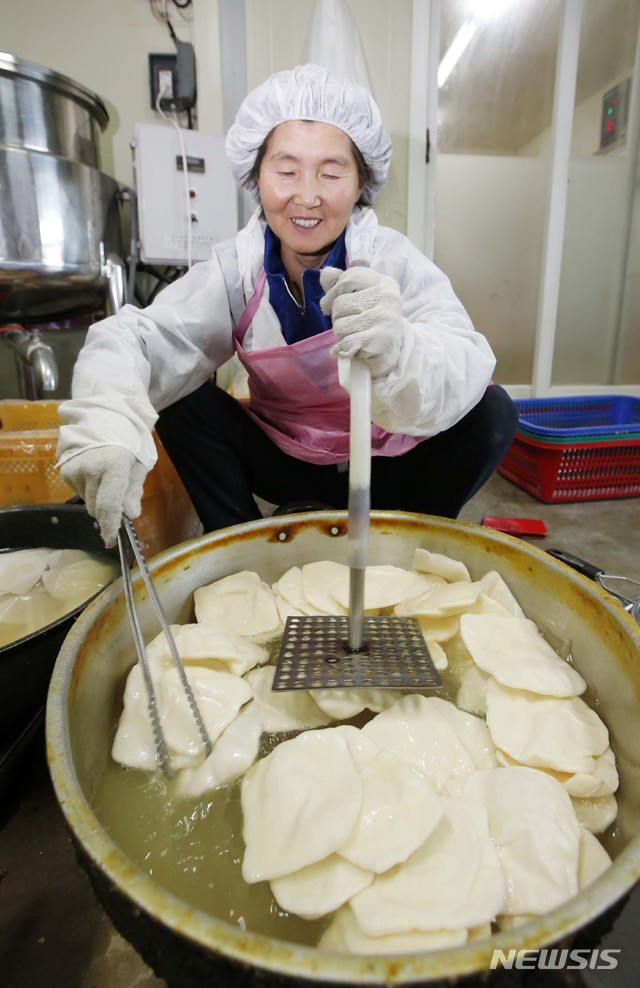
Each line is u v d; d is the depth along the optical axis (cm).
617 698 60
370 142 95
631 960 58
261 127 94
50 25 190
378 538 90
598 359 273
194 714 60
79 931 61
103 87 196
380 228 109
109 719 63
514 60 230
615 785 56
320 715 66
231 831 54
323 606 80
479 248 251
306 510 107
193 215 183
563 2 220
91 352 88
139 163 174
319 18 186
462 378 86
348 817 49
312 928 46
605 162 245
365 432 57
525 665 67
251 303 106
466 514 189
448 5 218
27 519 103
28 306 166
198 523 167
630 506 195
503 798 53
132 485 70
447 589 80
